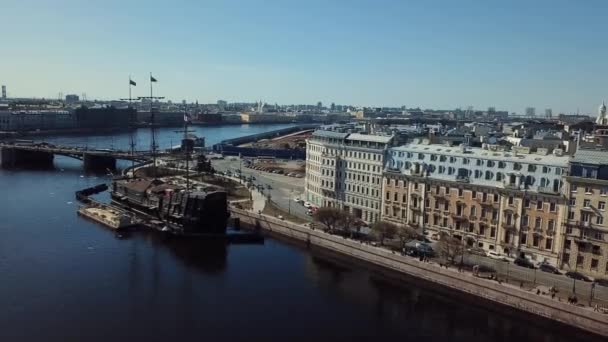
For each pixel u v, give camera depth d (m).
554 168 155.88
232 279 157.50
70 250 180.62
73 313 129.50
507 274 149.50
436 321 130.62
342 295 146.50
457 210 177.12
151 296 142.12
